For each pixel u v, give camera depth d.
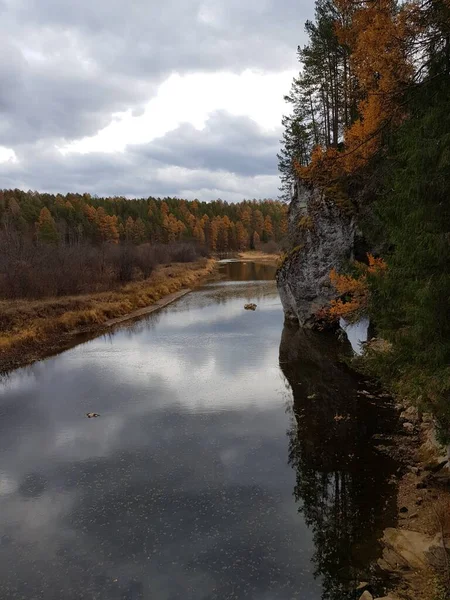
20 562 7.88
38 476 10.77
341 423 13.23
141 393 16.55
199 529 8.62
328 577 7.28
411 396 8.18
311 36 26.75
